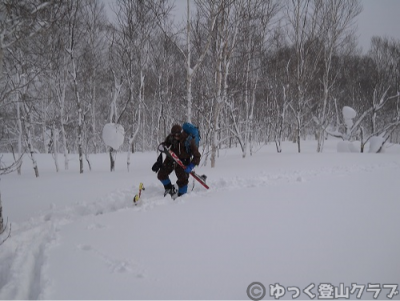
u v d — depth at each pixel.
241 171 7.67
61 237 3.45
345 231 3.36
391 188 5.34
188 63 7.89
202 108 9.55
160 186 6.24
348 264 2.63
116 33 9.30
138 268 2.69
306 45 14.73
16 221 4.45
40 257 3.06
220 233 3.41
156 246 3.13
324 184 5.75
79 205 5.18
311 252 2.88
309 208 4.22
